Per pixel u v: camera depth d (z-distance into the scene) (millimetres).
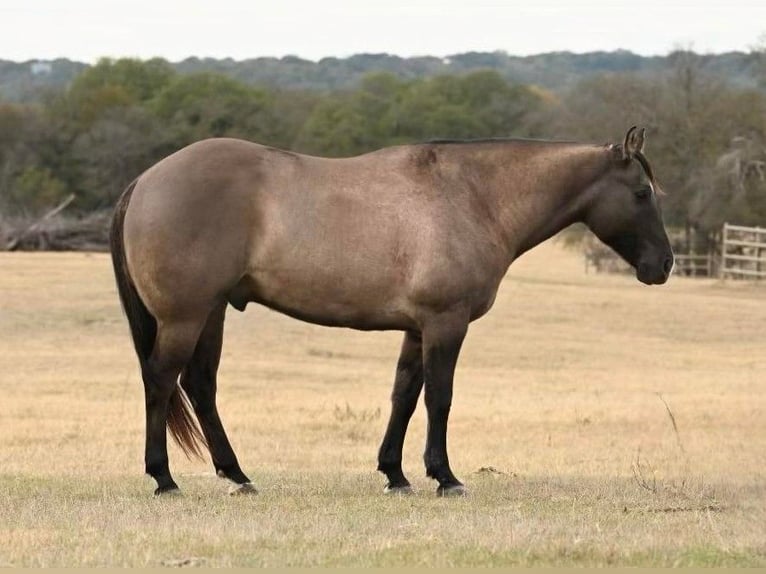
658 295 65625
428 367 15180
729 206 83000
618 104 89688
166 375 14742
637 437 24984
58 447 22391
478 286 15312
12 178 100312
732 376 38656
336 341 45875
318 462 20828
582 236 93375
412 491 15688
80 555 11266
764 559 11133
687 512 13914
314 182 15016
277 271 14875
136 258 14656
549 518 13430
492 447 23297
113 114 105375
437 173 15531
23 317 48281
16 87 175375
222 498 14906
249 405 29531
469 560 11094
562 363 42094
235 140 15148
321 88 181500
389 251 15008
